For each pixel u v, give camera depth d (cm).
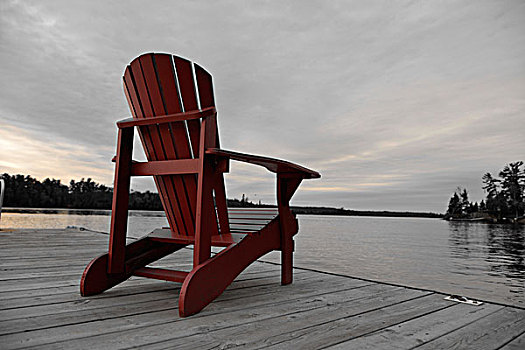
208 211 165
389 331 137
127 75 181
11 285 198
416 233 3025
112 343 112
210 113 159
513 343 126
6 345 108
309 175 221
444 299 195
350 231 3152
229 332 129
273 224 220
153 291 192
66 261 289
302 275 268
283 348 114
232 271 175
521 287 722
